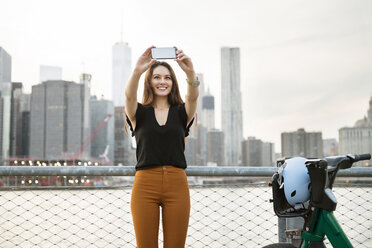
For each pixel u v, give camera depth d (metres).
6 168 2.83
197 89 2.44
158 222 2.39
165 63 2.62
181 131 2.48
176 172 2.41
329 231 1.67
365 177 2.96
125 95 2.43
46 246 7.61
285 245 1.91
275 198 1.83
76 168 2.87
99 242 8.13
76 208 14.77
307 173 1.76
